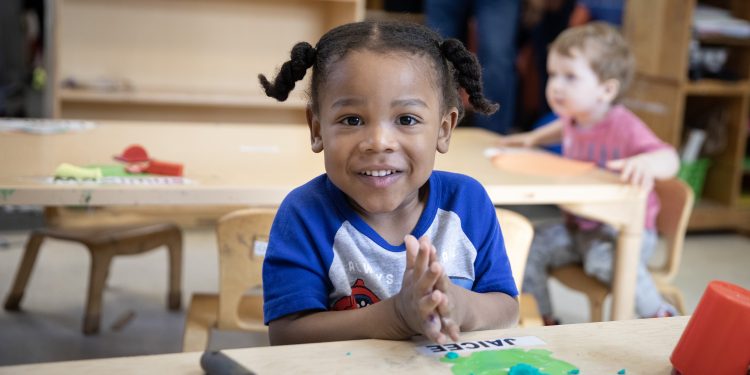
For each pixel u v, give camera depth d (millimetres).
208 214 3604
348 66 916
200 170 1698
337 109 920
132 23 3553
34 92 4930
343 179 934
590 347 798
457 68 1003
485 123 3793
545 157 2049
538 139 2461
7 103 4566
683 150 3684
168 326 2516
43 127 2176
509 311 1009
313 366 727
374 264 1016
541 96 4047
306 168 1770
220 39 3670
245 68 3727
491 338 812
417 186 948
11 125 2191
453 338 793
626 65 2355
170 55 3627
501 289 1054
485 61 3707
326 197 1030
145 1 3551
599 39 2322
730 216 3734
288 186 1569
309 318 936
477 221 1074
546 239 2230
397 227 1036
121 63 3572
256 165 1781
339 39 956
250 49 3713
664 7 3533
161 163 1641
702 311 739
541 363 754
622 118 2305
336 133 926
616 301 1884
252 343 2400
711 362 726
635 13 3719
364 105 907
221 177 1631
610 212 1809
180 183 1546
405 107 911
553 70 2395
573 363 759
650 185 1812
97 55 3535
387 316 850
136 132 2184
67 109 3504
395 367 735
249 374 686
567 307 2861
